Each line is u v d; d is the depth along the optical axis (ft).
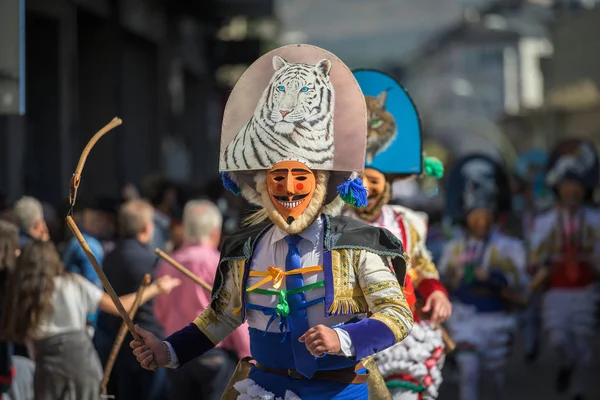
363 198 20.07
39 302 29.78
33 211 36.27
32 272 29.89
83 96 85.10
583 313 48.60
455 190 43.50
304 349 19.62
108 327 35.86
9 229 32.14
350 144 20.26
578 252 48.98
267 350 20.12
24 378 33.14
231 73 162.50
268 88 20.67
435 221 58.18
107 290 19.88
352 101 20.39
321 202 20.04
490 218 42.04
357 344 18.61
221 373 34.99
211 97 161.27
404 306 19.42
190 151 147.23
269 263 20.11
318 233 20.04
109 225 40.96
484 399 46.75
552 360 61.00
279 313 19.69
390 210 29.32
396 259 20.01
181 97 131.34
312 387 19.80
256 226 20.72
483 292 41.29
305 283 19.76
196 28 136.67
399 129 29.45
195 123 148.66
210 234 34.83
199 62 141.18
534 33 319.88
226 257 20.57
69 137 75.10
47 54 72.69
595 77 184.44
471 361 40.63
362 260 19.72
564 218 49.32
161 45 109.19
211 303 21.02
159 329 35.55
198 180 149.48
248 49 146.20
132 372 35.58
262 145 20.26
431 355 29.27
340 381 19.88
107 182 84.94
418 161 29.32
